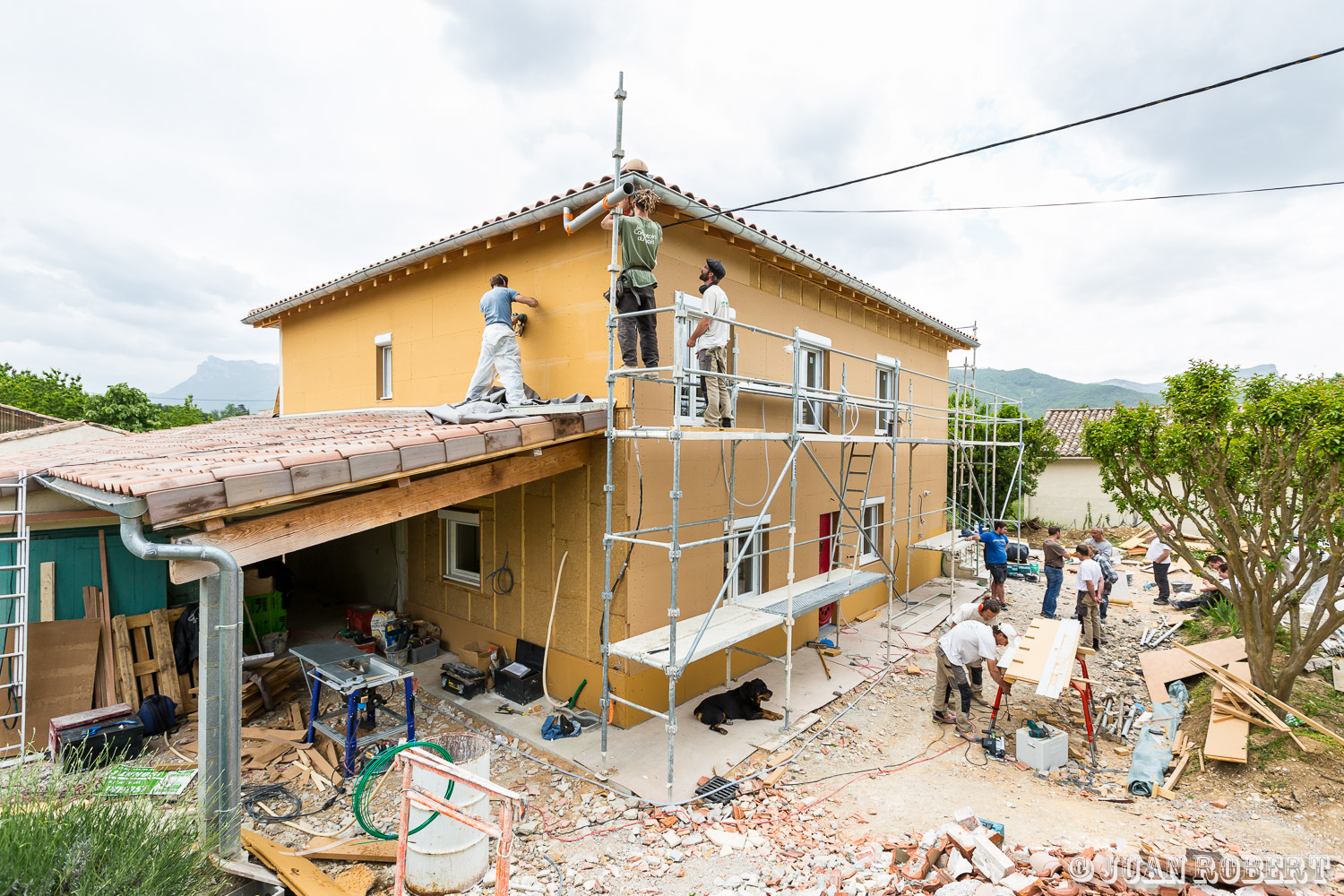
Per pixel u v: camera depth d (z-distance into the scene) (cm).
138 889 305
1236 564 644
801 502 961
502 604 789
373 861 438
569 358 719
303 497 434
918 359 1346
